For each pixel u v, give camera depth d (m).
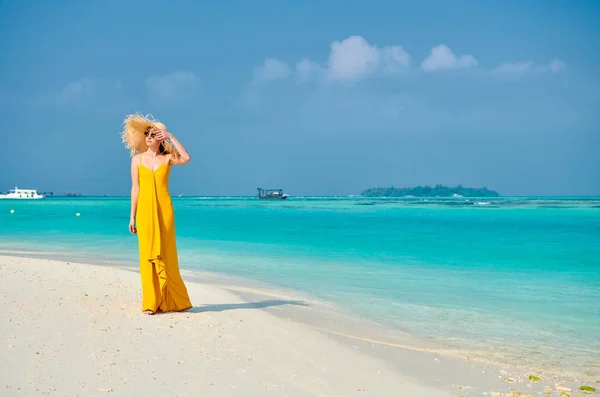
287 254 18.67
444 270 15.03
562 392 5.77
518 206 82.56
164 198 7.89
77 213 54.94
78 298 8.44
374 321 8.88
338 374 5.89
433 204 101.25
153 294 7.75
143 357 5.82
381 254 18.81
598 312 9.70
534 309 10.00
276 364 6.00
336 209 72.56
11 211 60.78
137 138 7.82
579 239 24.91
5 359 5.42
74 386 4.89
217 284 12.27
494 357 7.07
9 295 8.29
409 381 5.88
